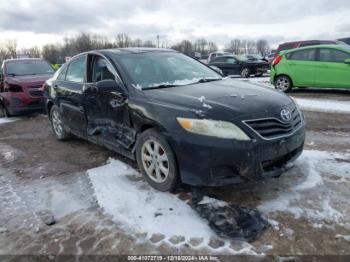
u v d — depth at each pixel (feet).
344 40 62.34
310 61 32.99
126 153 13.60
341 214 9.94
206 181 10.25
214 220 9.78
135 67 13.96
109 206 11.02
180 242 9.04
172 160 10.99
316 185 11.76
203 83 13.76
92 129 15.53
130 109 12.46
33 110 28.45
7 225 10.47
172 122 10.76
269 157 10.23
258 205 10.61
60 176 14.20
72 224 10.25
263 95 11.78
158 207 10.76
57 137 20.07
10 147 19.42
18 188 13.24
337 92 33.83
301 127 11.69
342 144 16.61
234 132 9.87
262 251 8.54
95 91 14.58
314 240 8.85
